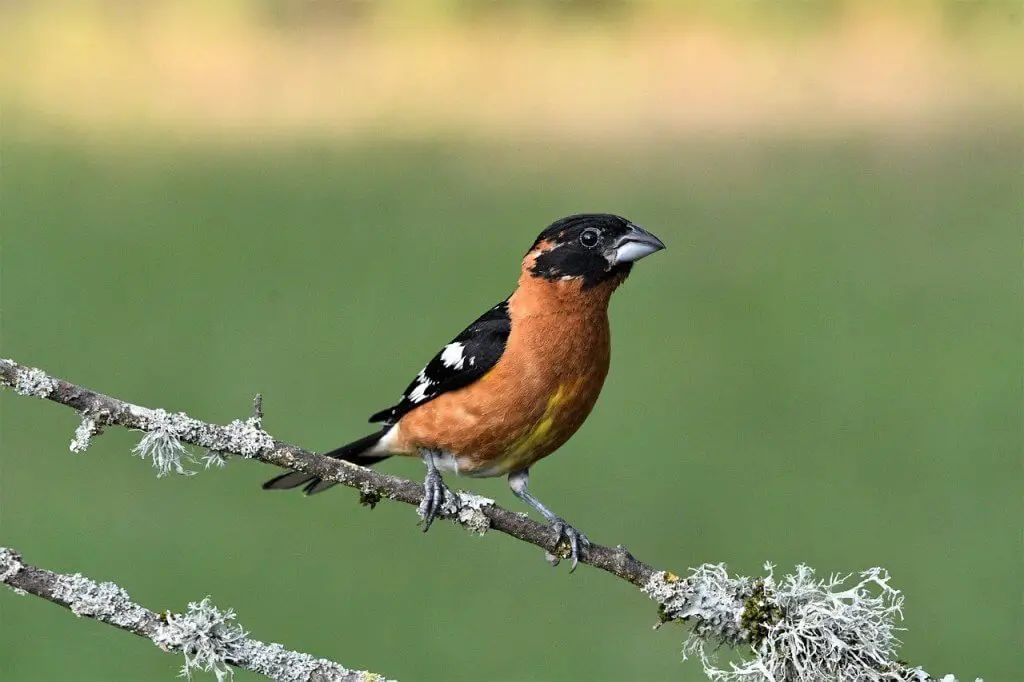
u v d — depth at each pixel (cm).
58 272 1633
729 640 517
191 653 464
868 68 2498
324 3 2525
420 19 2595
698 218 1923
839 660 502
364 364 1402
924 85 2389
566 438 659
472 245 1784
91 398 488
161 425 491
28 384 477
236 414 1255
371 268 1670
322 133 2242
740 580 518
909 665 505
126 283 1623
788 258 1758
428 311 1560
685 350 1502
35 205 1889
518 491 662
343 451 688
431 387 650
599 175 2069
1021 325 1564
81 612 458
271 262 1716
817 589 514
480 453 651
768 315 1620
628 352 1504
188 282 1655
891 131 2238
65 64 2494
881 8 2598
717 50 2562
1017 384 1392
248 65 2484
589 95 2389
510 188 2003
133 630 463
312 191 1991
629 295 1692
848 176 2075
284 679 471
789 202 1938
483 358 633
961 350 1486
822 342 1523
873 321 1602
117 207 1903
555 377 634
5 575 456
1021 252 1809
